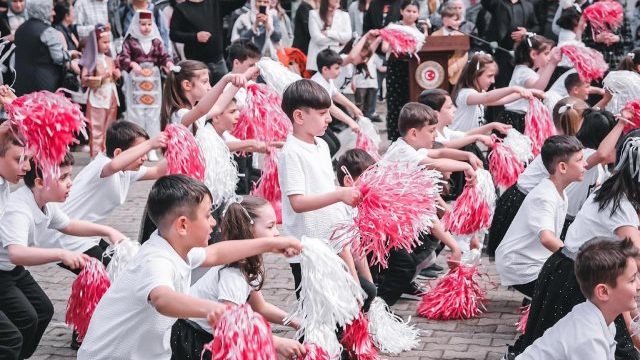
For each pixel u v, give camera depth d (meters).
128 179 5.21
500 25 10.36
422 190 4.11
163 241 3.36
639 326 4.20
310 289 3.90
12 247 4.24
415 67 9.52
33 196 4.39
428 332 5.30
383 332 4.98
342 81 11.50
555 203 4.97
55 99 4.27
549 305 4.26
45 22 9.68
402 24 9.52
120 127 5.25
